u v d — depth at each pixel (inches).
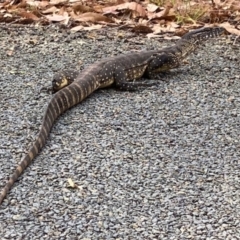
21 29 503.5
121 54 436.5
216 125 336.5
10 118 336.2
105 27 517.7
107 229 244.4
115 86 393.4
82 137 318.3
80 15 528.1
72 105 354.9
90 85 371.2
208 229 246.2
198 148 310.8
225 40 490.9
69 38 480.7
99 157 298.5
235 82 402.3
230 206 262.1
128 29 514.6
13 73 404.8
